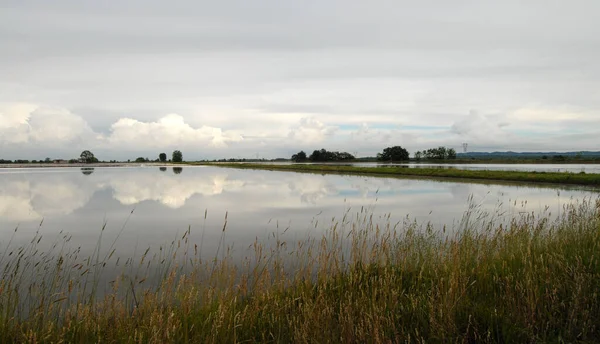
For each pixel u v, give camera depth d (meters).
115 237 11.67
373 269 6.85
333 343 4.05
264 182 34.88
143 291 6.27
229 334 4.43
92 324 4.59
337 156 160.75
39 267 7.50
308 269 6.39
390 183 32.50
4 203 20.25
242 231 12.29
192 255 9.13
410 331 4.40
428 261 6.81
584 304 4.45
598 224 8.12
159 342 3.89
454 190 25.62
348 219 14.30
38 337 4.34
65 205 19.50
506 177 35.16
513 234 7.62
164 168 78.00
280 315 4.95
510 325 4.32
